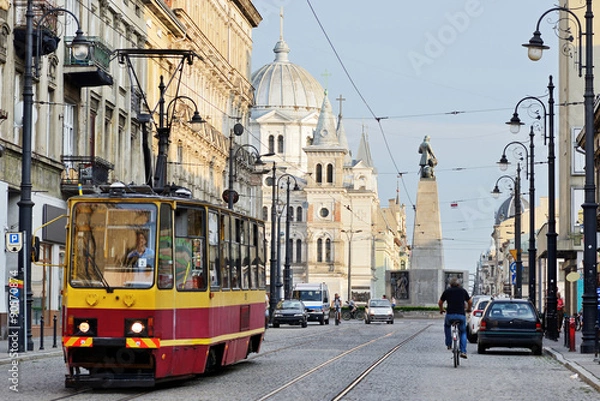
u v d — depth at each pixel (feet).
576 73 386.11
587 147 169.78
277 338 231.91
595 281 170.40
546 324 243.40
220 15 399.44
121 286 102.42
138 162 285.43
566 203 392.47
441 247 497.46
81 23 234.58
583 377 121.49
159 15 305.12
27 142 152.66
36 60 189.16
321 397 95.86
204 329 110.01
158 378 101.96
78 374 102.94
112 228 104.12
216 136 385.50
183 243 107.04
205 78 374.63
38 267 205.98
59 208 217.56
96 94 246.27
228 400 92.12
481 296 260.42
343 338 236.02
